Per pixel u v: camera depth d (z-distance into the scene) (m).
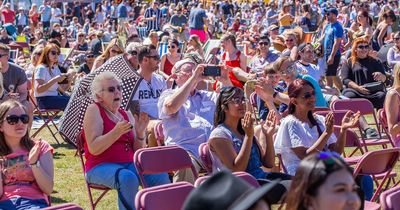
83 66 13.52
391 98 7.75
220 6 35.75
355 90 11.30
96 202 6.57
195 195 2.36
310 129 6.49
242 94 6.12
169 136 7.06
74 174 8.88
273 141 6.44
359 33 17.20
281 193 5.35
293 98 6.50
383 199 4.60
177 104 6.91
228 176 2.40
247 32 23.66
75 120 7.20
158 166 5.97
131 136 6.49
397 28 18.38
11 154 5.53
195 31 24.42
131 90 8.12
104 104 6.37
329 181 3.13
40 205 5.46
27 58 20.59
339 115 8.38
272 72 8.99
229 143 5.99
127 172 6.09
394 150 6.14
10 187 5.46
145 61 8.33
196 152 6.95
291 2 33.03
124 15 32.44
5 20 28.94
